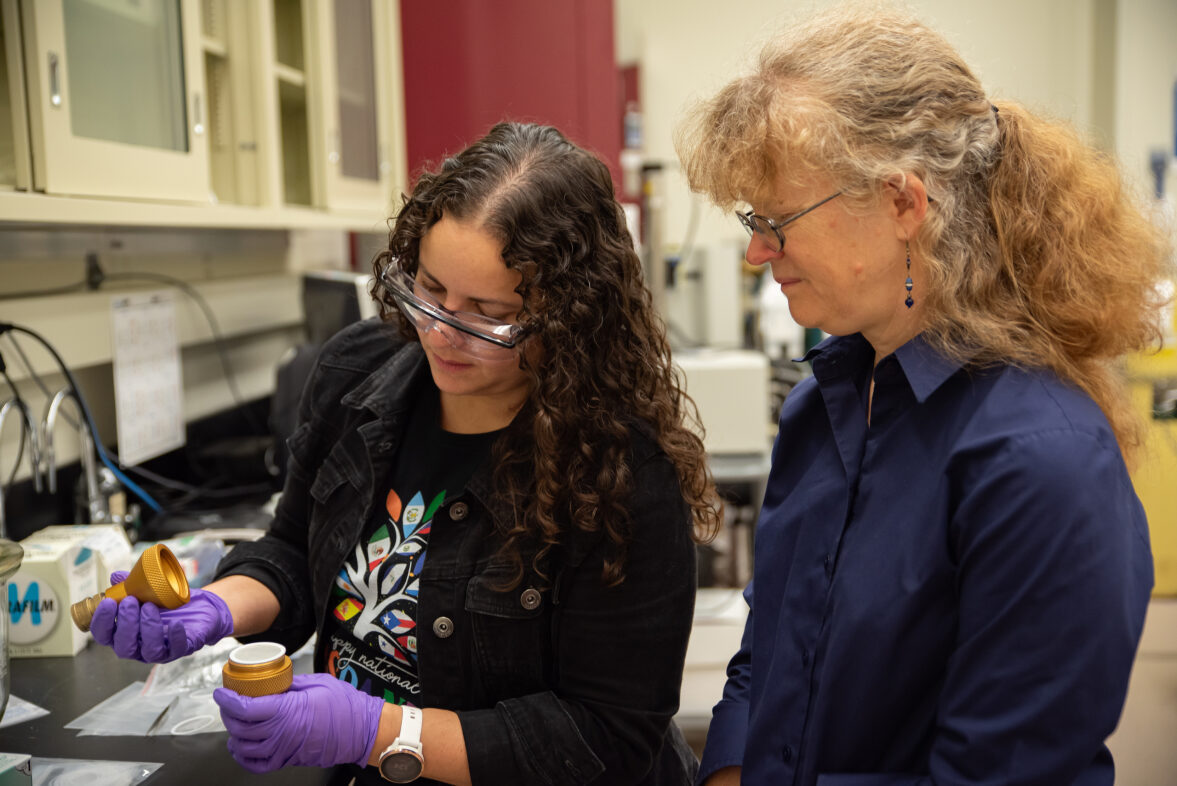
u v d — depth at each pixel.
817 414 1.08
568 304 0.98
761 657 1.05
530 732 0.99
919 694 0.88
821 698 0.91
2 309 1.75
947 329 0.88
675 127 0.96
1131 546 0.78
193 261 2.64
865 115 0.84
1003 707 0.78
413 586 1.08
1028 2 5.09
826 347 1.05
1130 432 0.92
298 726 0.93
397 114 3.19
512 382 1.07
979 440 0.84
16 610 1.40
